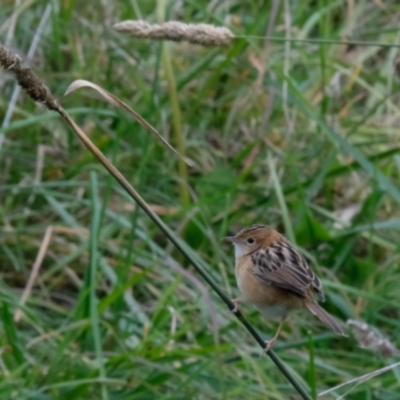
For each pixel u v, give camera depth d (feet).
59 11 42.88
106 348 32.07
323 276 36.55
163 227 20.66
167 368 28.50
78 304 30.78
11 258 35.22
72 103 40.68
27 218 38.45
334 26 49.96
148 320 32.76
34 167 39.65
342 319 35.42
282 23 46.21
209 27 24.80
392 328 35.68
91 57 41.63
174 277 34.91
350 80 42.80
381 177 35.68
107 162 20.10
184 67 44.14
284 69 40.65
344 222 37.96
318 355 32.99
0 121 41.24
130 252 32.37
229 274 36.06
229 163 42.24
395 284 35.91
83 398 29.22
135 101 41.39
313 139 42.01
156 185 39.22
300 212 36.29
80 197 38.19
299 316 34.63
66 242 37.19
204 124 42.04
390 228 38.73
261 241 27.30
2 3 43.70
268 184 39.32
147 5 44.80
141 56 43.70
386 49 47.83
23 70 18.81
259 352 30.89
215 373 30.01
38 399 27.81
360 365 33.06
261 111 43.29
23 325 33.50
